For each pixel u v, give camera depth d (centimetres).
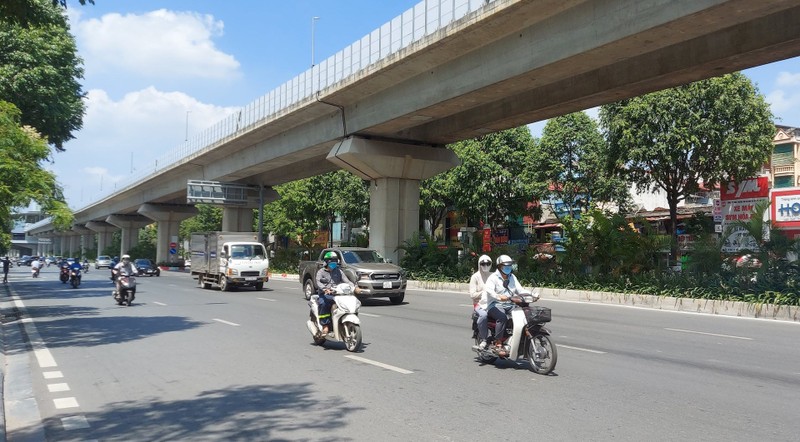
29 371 875
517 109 2494
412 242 3183
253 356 972
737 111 3025
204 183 4725
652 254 2208
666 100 3056
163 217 7000
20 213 1991
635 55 1730
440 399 675
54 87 2748
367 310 1761
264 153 3900
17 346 1124
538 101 2372
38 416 633
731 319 1554
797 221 2572
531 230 5353
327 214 5472
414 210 3281
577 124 4175
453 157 3294
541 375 804
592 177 4156
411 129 3103
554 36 1794
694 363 897
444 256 3064
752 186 2780
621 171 3397
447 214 5584
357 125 2941
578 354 974
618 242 2242
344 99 2895
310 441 532
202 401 684
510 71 1967
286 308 1833
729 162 3030
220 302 2078
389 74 2467
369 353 991
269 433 559
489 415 605
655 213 4756
